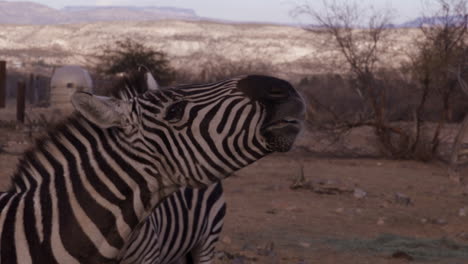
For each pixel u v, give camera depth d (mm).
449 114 21656
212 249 5637
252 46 125500
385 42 21172
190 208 5160
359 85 20938
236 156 2967
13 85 52531
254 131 2918
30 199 2967
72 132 3072
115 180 2992
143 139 3010
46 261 2891
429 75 19188
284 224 10133
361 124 20094
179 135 2986
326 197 12750
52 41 143250
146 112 3023
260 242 8898
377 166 18062
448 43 19297
